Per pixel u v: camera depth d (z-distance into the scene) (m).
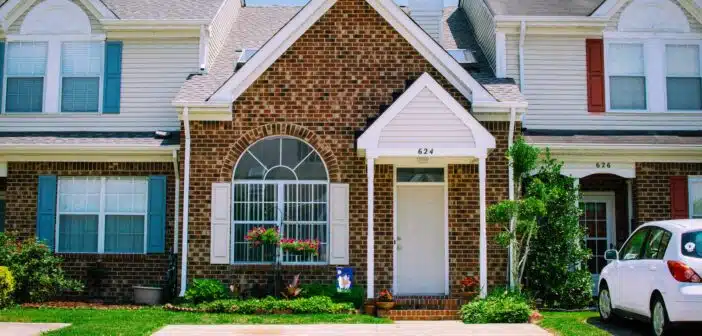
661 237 10.87
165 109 17.97
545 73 17.86
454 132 14.70
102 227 16.95
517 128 15.91
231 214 15.91
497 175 15.80
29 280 15.29
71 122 17.97
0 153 16.77
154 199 16.84
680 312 9.88
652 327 10.69
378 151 14.66
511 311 13.45
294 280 15.00
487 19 18.72
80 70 18.11
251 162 16.12
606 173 16.64
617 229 17.55
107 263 16.70
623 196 17.53
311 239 15.98
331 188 15.84
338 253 15.73
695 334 10.82
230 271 15.64
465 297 14.98
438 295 15.79
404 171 16.17
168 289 15.98
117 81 18.03
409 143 14.69
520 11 18.12
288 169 16.08
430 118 14.74
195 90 16.44
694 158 16.58
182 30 18.00
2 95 18.05
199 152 15.92
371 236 14.70
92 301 16.19
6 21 18.12
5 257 15.24
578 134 17.27
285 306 14.10
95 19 18.19
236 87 15.99
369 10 16.27
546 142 16.31
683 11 18.14
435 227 16.22
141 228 16.98
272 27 20.70
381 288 15.66
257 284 15.59
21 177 16.91
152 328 12.09
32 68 18.12
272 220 16.02
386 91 16.11
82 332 11.47
